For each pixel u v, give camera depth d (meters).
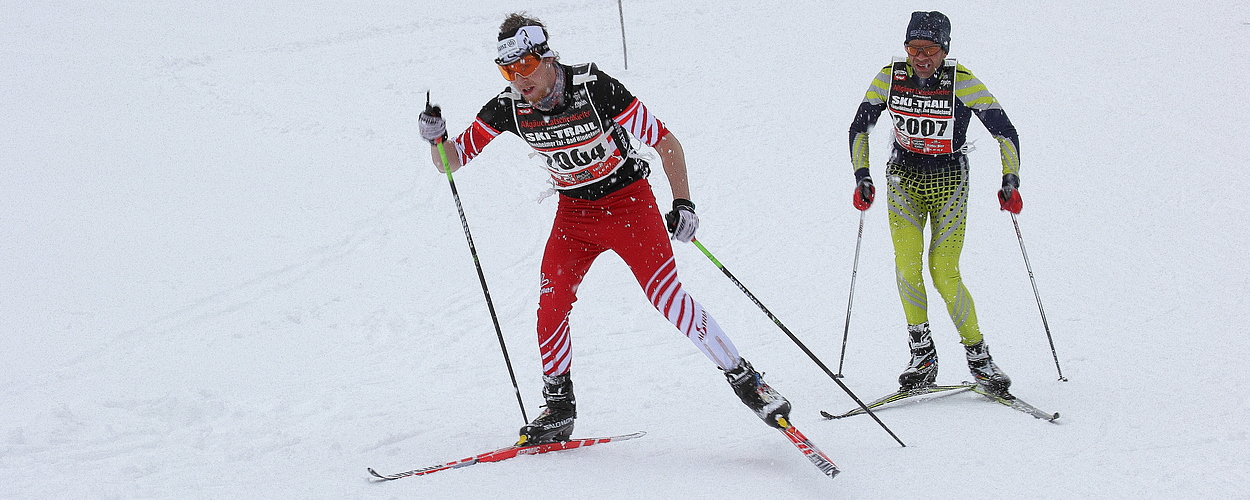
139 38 58.91
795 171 30.83
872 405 13.75
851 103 37.97
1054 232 23.12
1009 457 11.23
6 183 31.81
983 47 43.41
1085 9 48.75
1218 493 9.95
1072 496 10.08
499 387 16.02
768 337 18.08
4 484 11.57
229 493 10.90
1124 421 12.19
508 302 21.55
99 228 27.36
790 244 24.42
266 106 42.81
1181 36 42.16
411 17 63.97
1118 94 35.06
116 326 20.27
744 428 12.84
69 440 13.38
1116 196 25.41
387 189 31.39
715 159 32.88
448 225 27.83
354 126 39.22
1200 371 14.04
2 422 14.62
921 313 13.91
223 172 33.28
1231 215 23.09
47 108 42.59
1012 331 17.09
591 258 11.92
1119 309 17.72
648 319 19.56
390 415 14.47
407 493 10.64
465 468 11.43
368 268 24.41
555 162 11.29
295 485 11.11
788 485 10.61
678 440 12.42
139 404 15.25
